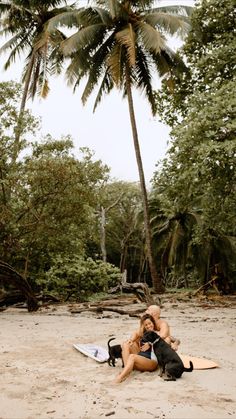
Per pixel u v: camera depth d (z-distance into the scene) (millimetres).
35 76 23438
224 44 14133
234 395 4730
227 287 23578
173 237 27094
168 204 16844
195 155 12344
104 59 22406
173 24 19844
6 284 17438
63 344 8016
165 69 21203
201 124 11469
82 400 4574
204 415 4082
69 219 16031
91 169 15742
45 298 17328
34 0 22688
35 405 4418
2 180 14336
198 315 12969
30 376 5633
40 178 14523
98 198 16375
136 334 6203
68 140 16547
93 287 20766
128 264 44750
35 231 15633
